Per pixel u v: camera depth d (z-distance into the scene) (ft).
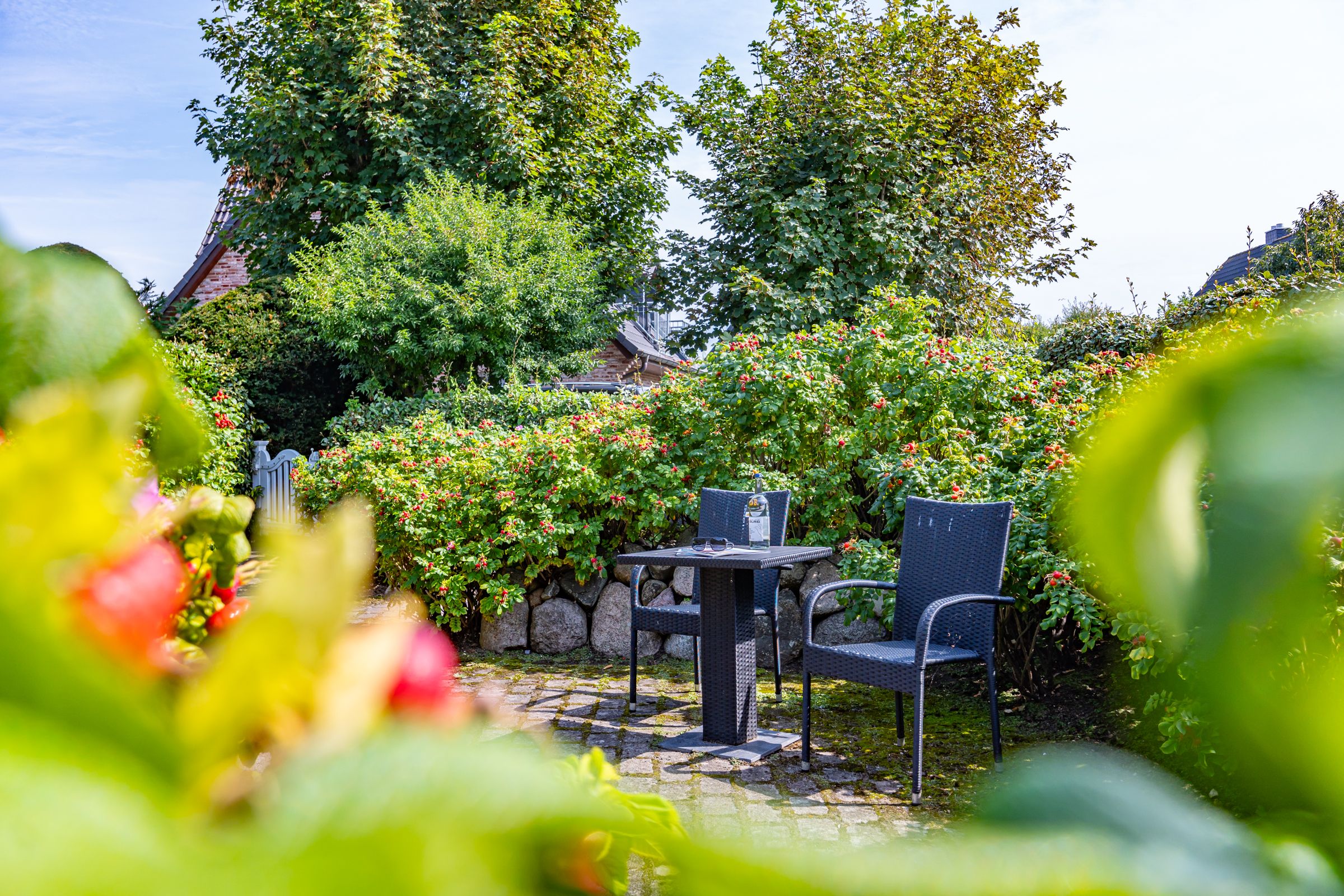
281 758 0.52
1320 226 29.76
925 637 11.51
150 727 0.40
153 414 0.86
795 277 37.83
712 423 20.72
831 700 16.38
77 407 0.58
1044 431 17.97
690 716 15.39
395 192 44.45
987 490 16.65
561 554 20.24
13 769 0.36
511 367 38.55
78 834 0.37
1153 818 0.46
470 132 45.88
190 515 1.03
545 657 19.48
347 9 45.34
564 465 19.74
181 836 0.41
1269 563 0.34
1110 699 14.40
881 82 38.32
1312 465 0.32
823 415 20.57
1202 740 8.68
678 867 0.44
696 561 13.30
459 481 20.48
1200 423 0.35
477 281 38.83
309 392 42.09
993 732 12.19
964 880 0.40
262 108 43.21
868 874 0.40
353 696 0.60
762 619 18.90
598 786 0.93
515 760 0.49
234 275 60.64
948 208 39.29
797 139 39.32
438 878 0.43
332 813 0.44
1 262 0.74
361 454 20.89
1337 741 0.39
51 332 0.74
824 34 40.29
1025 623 15.51
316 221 49.11
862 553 17.16
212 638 1.04
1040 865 0.41
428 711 0.70
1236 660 0.38
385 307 37.91
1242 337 0.37
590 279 43.21
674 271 40.42
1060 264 45.85
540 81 49.08
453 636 20.07
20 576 0.43
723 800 11.75
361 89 43.27
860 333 21.54
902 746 13.76
